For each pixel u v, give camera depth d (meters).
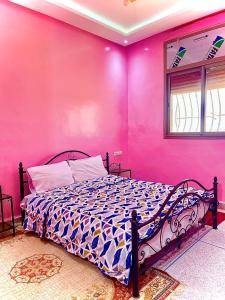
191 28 3.71
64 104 3.66
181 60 3.87
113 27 3.99
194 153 3.87
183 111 4.02
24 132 3.20
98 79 4.18
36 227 2.69
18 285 1.89
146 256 1.87
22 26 3.11
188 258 2.26
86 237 2.07
